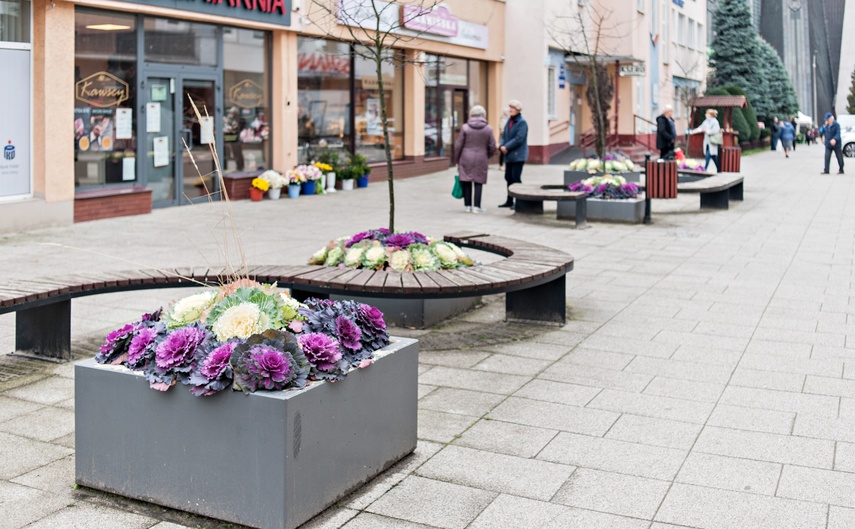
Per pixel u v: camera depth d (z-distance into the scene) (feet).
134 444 14.84
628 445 17.69
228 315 15.02
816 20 430.20
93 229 48.37
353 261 27.81
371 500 15.06
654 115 145.89
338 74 76.23
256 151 67.05
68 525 14.16
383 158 83.71
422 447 17.51
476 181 57.36
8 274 34.96
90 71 52.11
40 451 17.35
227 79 63.62
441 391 21.12
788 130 136.05
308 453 14.06
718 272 36.83
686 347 25.16
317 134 74.02
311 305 16.62
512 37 107.24
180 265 36.78
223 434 14.01
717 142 90.89
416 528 14.07
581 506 14.89
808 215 57.00
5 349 24.71
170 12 56.08
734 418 19.26
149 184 57.00
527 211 56.95
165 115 58.03
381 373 15.88
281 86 67.92
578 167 68.64
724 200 59.62
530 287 26.96
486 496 15.28
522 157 58.80
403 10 75.36
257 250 41.68
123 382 14.80
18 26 47.91
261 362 13.80
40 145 48.67
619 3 130.11
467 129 57.31
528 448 17.51
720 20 188.24
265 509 13.79
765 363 23.54
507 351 24.72
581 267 37.88
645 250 42.50
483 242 32.27
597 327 27.48
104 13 52.85
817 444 17.74
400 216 55.83
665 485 15.75
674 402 20.34
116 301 30.68
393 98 85.51
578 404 20.18
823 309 29.99
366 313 16.28
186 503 14.46
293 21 67.31
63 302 23.35
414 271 27.12
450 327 27.55
